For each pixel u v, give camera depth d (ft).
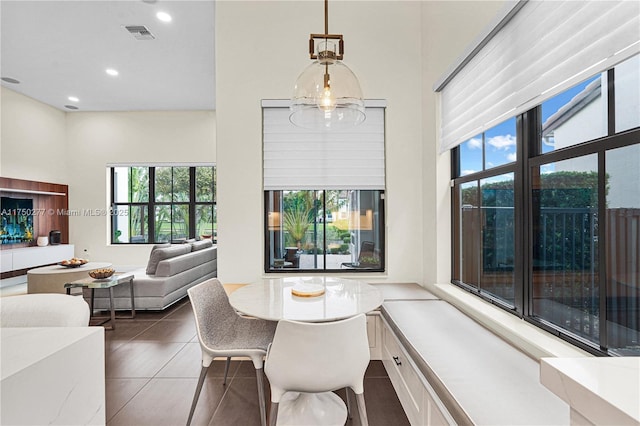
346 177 9.94
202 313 6.01
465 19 6.98
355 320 4.44
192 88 17.76
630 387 1.73
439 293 8.42
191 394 6.86
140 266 21.30
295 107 6.42
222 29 9.82
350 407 6.10
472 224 7.79
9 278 16.96
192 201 22.06
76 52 13.74
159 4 10.62
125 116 21.53
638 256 3.70
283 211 10.19
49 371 2.19
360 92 6.10
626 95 3.82
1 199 17.34
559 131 4.99
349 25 9.96
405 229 9.95
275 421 4.44
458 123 7.48
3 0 10.30
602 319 4.20
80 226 21.33
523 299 5.79
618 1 3.43
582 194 4.50
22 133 18.52
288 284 7.21
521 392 3.83
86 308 4.09
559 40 4.29
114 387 7.13
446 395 3.83
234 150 9.79
